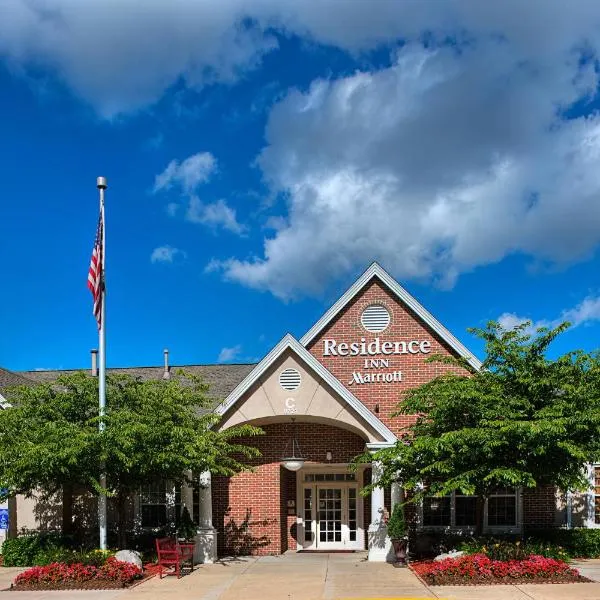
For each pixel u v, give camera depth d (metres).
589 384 18.50
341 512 25.33
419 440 18.39
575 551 22.06
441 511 23.61
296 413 22.36
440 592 15.83
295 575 19.08
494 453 18.20
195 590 17.00
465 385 18.86
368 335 25.19
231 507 24.41
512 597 15.02
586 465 23.14
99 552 19.11
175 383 21.52
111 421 18.80
